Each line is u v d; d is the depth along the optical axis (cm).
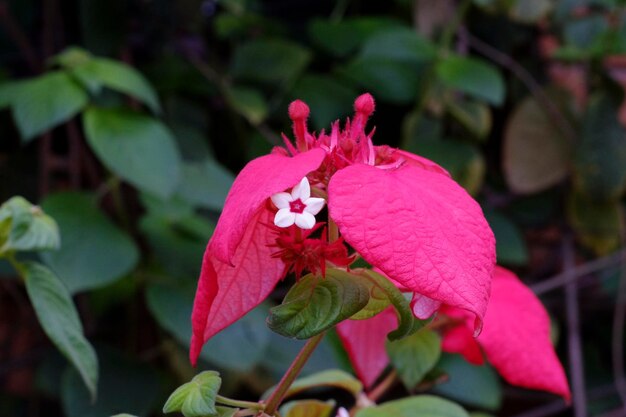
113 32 122
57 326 65
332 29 127
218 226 51
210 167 108
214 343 93
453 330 70
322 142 56
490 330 65
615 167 125
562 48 126
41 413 127
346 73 122
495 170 135
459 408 66
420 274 48
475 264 49
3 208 65
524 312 66
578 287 133
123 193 120
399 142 130
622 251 125
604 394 128
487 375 105
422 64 123
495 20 132
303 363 57
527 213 132
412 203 50
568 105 128
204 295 53
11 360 120
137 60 133
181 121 125
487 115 123
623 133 125
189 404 53
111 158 94
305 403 65
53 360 113
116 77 98
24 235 65
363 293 53
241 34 137
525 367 65
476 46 133
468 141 124
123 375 102
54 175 131
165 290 100
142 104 122
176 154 98
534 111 129
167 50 133
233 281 57
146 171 95
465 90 112
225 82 125
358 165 51
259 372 109
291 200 52
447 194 51
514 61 134
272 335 102
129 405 100
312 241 54
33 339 127
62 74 99
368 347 69
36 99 95
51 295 66
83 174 130
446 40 122
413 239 49
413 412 65
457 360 104
